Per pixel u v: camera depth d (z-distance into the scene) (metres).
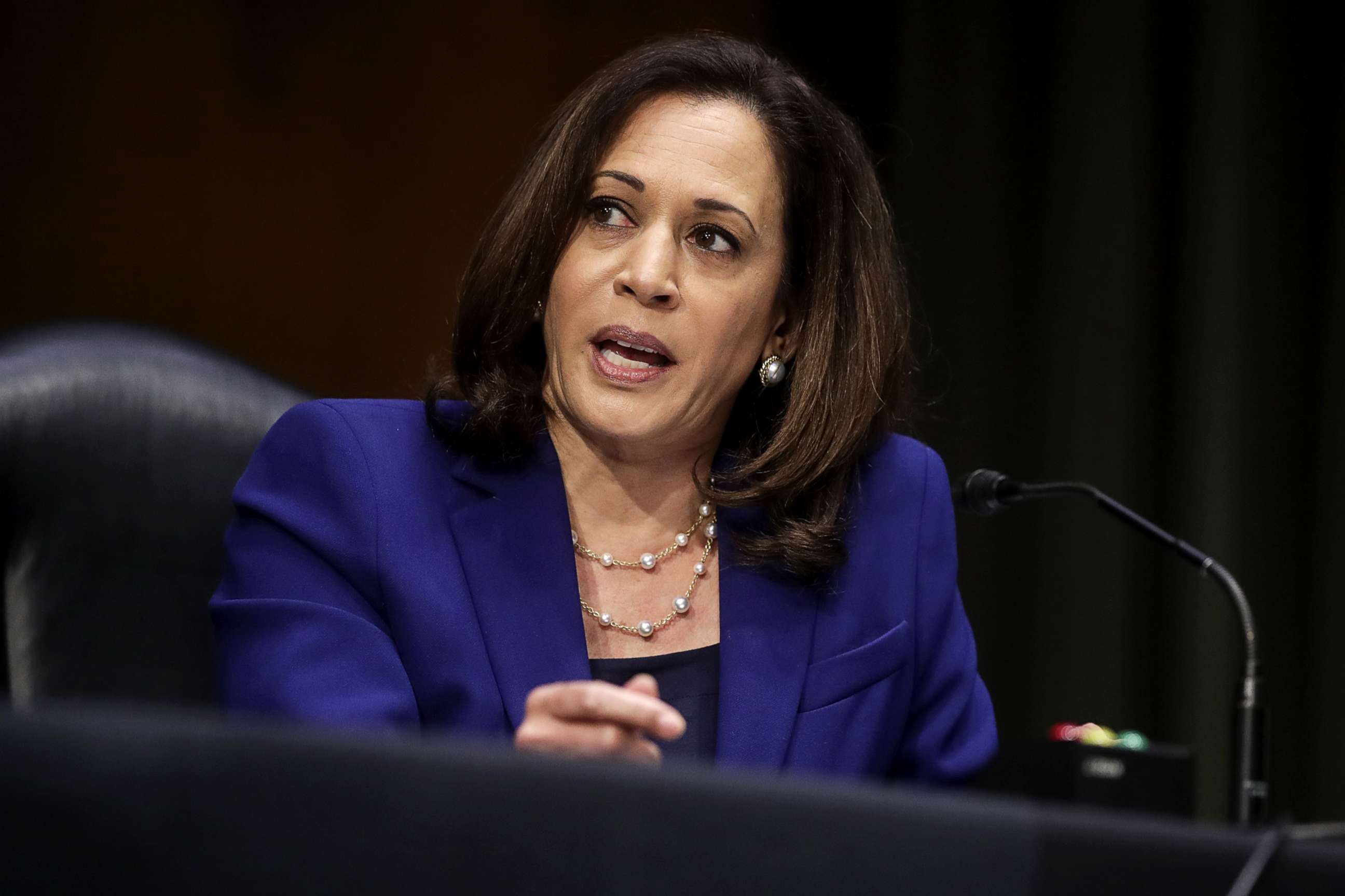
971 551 14.56
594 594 6.23
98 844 2.19
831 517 6.38
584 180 6.12
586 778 2.41
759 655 6.02
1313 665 12.97
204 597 6.87
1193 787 4.58
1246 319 13.31
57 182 13.23
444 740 2.38
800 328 6.59
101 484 6.70
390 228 14.41
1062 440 14.27
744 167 6.18
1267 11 13.35
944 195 15.12
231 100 13.84
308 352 14.10
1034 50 14.89
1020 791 4.69
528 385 6.33
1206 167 13.55
